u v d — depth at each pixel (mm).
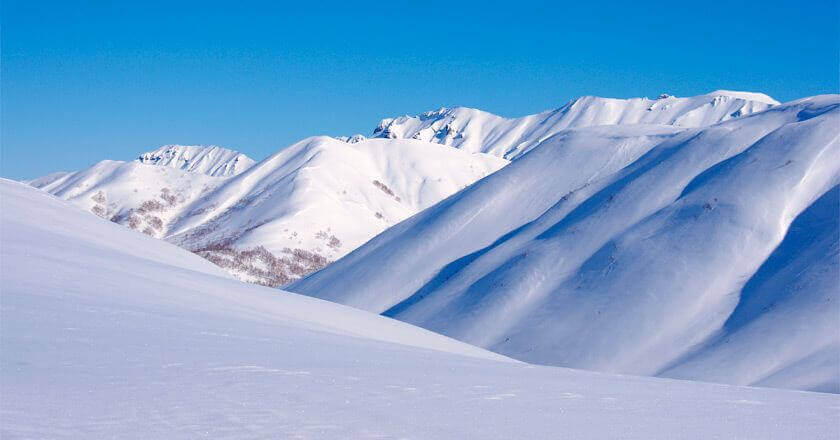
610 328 62688
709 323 60500
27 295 18703
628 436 10086
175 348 14773
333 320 30406
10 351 12797
